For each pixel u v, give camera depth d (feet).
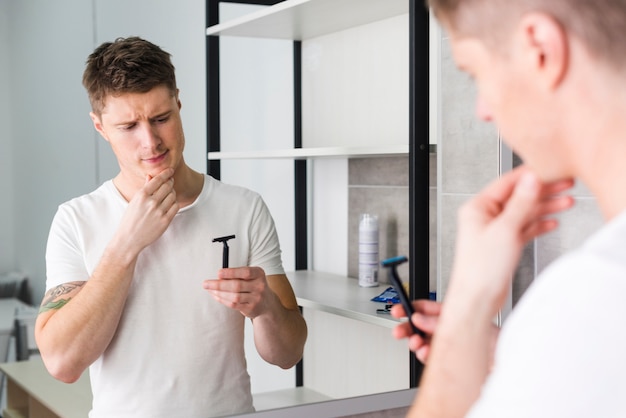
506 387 1.46
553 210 1.82
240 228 4.85
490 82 1.69
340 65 7.36
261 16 6.53
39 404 5.03
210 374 4.59
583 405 1.36
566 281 1.43
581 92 1.55
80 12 5.22
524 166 1.86
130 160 4.45
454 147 5.07
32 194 4.99
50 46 5.06
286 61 7.78
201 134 6.75
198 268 4.64
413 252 5.15
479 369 1.79
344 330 7.41
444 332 1.81
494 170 4.83
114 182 4.69
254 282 4.41
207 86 6.69
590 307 1.37
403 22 6.56
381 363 6.97
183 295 4.58
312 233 7.96
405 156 6.71
